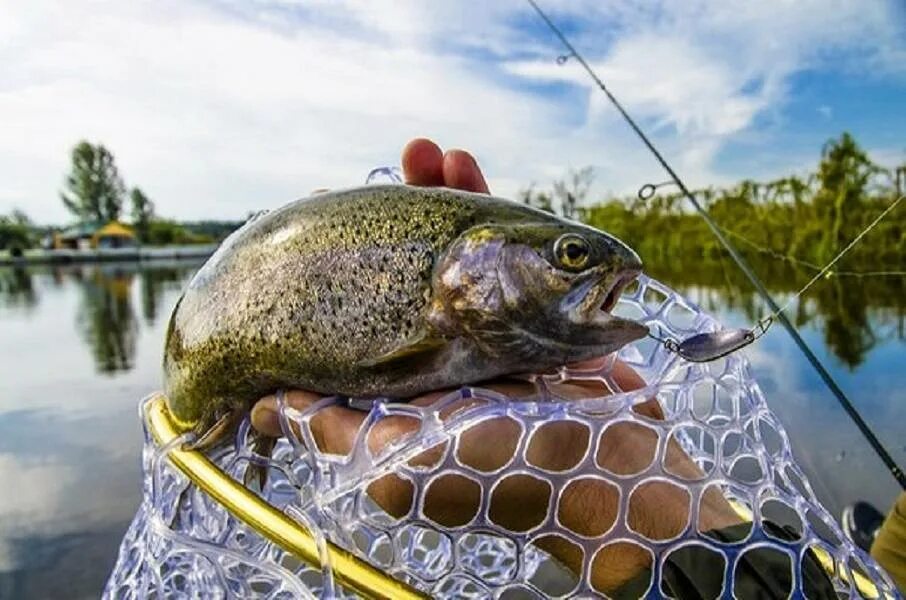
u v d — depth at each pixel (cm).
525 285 26
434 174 32
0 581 57
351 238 27
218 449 28
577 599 20
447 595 27
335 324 26
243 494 21
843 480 59
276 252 27
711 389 25
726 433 22
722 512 22
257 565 20
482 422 21
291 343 26
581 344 26
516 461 20
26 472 81
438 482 21
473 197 28
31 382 133
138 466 83
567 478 20
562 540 22
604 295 26
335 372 26
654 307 29
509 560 29
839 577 21
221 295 28
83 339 200
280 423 26
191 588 24
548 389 25
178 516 25
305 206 28
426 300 26
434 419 21
